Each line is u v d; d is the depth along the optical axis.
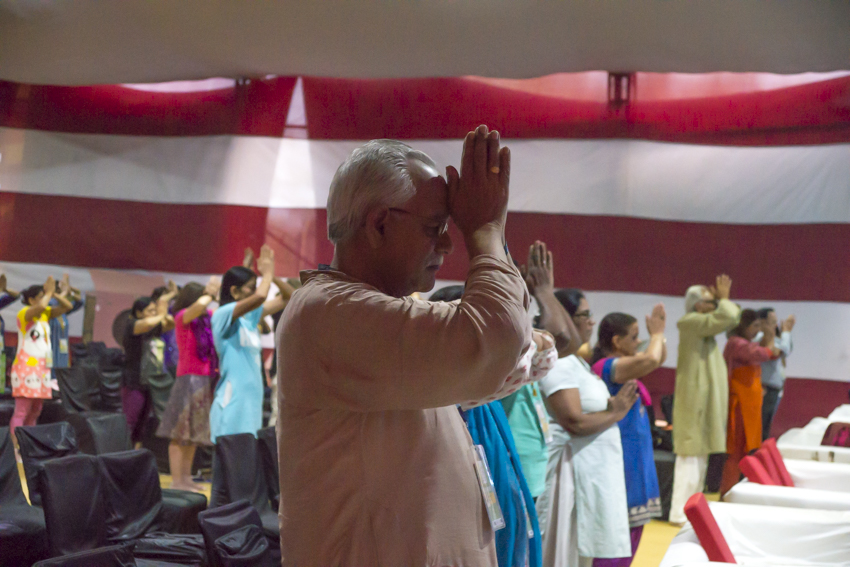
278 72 8.69
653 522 5.31
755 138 8.09
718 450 5.23
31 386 6.45
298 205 8.77
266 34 7.59
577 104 8.36
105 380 7.03
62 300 6.79
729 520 2.68
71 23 7.66
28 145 9.20
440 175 1.14
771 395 6.64
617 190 8.20
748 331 5.76
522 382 1.30
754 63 7.69
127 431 4.41
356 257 1.15
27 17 7.59
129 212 9.07
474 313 1.00
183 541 3.03
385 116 8.70
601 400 2.78
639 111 8.26
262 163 8.82
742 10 6.54
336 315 1.04
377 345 1.01
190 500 3.53
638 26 6.96
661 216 8.17
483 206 1.10
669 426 6.38
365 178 1.12
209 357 5.11
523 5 6.71
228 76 8.89
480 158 1.10
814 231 7.91
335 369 1.04
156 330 6.13
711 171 8.13
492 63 8.01
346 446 1.07
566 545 2.67
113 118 9.20
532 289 2.21
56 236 9.12
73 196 9.15
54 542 2.68
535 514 1.69
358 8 6.94
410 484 1.06
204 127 9.03
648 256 8.14
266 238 8.77
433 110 8.62
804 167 7.97
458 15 6.96
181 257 8.95
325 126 8.80
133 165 9.12
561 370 2.71
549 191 8.30
